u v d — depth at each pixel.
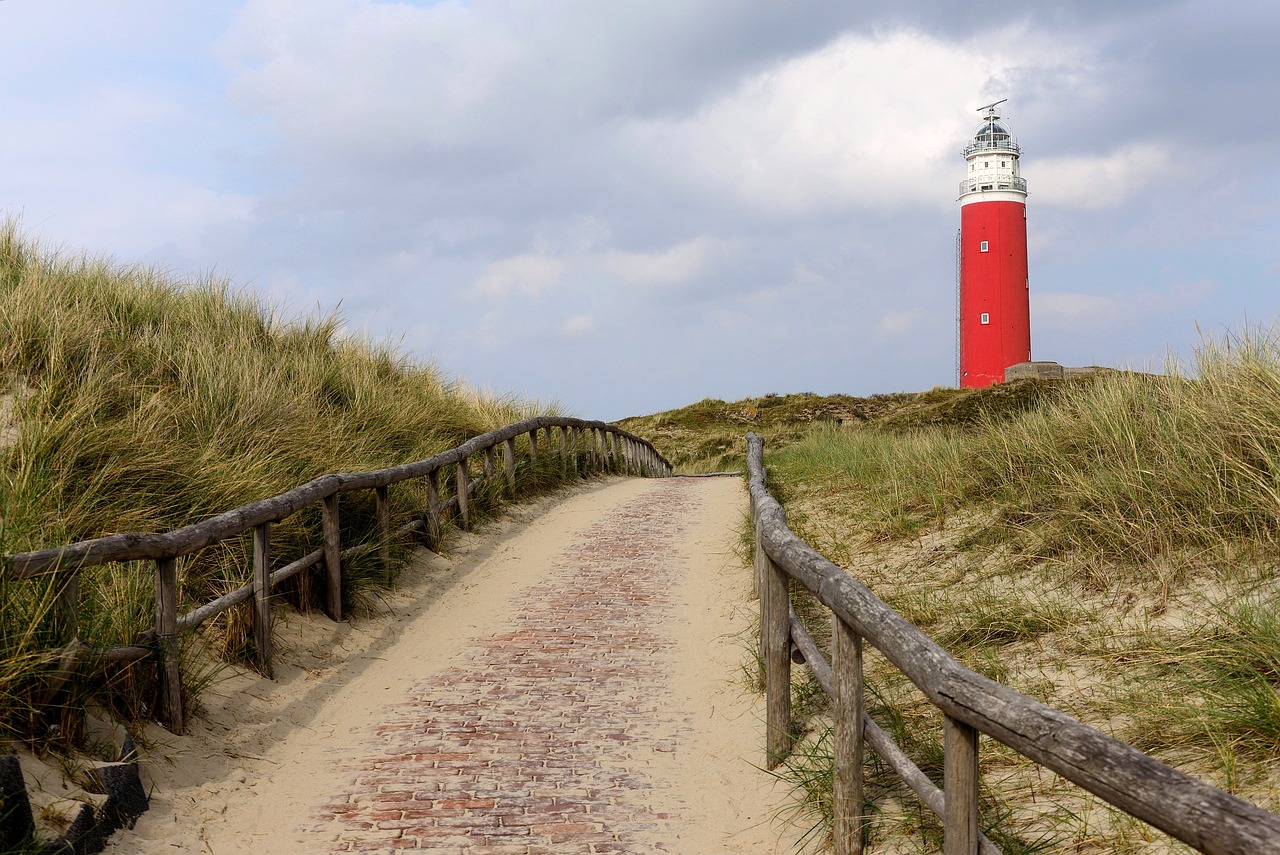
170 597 4.98
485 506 11.69
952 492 8.42
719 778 5.00
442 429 12.88
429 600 8.45
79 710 4.26
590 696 6.22
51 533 5.20
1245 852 1.85
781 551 4.88
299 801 4.63
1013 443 8.27
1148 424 6.86
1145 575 5.37
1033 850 3.36
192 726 5.11
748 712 5.85
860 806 3.91
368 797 4.69
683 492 16.19
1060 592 5.68
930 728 4.69
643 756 5.27
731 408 38.84
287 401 9.70
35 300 9.34
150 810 4.21
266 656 6.07
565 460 15.73
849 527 9.09
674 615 8.16
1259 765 3.43
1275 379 5.83
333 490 7.20
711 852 4.19
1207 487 5.58
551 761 5.18
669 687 6.41
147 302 11.16
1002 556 6.64
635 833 4.36
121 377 8.62
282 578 6.45
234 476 7.20
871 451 12.19
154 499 6.61
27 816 3.45
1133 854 3.17
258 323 13.10
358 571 7.88
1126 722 4.05
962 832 2.94
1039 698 4.51
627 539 11.39
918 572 7.04
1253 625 4.17
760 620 6.90
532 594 8.84
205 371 9.25
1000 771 4.03
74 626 4.34
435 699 6.16
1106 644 4.81
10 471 6.10
